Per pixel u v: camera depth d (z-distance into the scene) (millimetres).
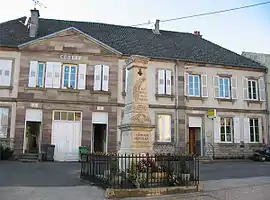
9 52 21625
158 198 9031
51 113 21453
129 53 23547
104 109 22297
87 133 21750
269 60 26797
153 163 10133
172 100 23766
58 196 9023
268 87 26312
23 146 20734
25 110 21125
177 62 24328
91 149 21641
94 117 22156
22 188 10031
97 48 22797
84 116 21891
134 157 9867
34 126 21656
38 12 23797
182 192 9859
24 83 21391
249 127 25297
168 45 26531
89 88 22281
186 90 24281
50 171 14711
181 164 10430
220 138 24438
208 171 15961
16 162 18812
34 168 15789
